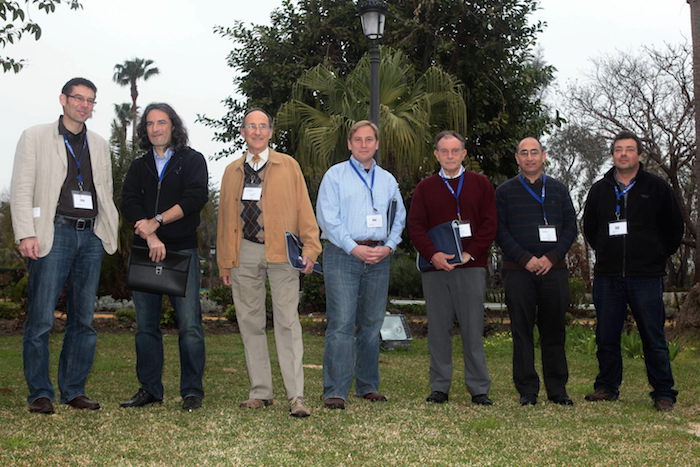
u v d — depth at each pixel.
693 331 9.87
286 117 12.23
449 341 5.39
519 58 15.04
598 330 5.55
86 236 4.66
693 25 10.59
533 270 5.23
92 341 4.75
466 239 5.27
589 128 27.12
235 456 3.47
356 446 3.72
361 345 5.29
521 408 5.01
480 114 14.54
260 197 4.74
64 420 4.21
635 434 4.16
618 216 5.37
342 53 15.05
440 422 4.40
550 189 5.41
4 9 9.05
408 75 12.43
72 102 4.57
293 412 4.47
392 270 26.22
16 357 8.06
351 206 5.02
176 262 4.61
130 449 3.57
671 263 34.84
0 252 15.38
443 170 5.42
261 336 4.91
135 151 14.77
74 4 9.46
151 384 4.84
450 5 14.08
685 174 27.55
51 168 4.52
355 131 5.09
